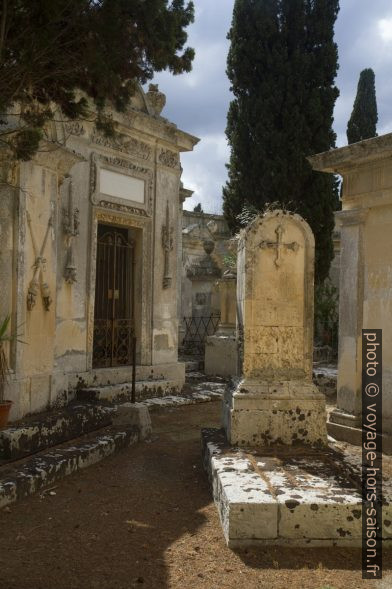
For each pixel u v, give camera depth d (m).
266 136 13.89
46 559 3.90
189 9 5.75
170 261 11.32
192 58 5.86
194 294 16.23
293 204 13.95
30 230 7.16
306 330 6.27
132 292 10.91
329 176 14.17
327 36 14.03
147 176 10.72
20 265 6.89
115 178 10.01
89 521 4.62
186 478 5.85
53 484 5.48
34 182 7.21
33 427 5.99
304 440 6.01
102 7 5.05
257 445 5.96
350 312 7.51
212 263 16.12
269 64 13.87
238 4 14.18
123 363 10.76
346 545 4.16
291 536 4.15
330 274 18.66
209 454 5.73
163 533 4.41
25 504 4.93
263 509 4.15
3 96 5.26
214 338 13.00
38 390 7.22
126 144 10.20
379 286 7.16
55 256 7.75
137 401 9.67
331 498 4.26
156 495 5.30
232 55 14.40
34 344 7.21
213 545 4.18
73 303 9.18
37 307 7.30
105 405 8.42
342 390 7.58
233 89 14.62
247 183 14.37
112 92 5.79
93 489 5.42
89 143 9.44
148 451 6.89
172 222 11.38
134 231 10.91
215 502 5.02
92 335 9.59
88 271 9.48
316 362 13.89
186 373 13.03
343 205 7.69
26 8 4.89
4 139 6.35
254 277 6.27
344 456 5.61
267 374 6.20
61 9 4.84
